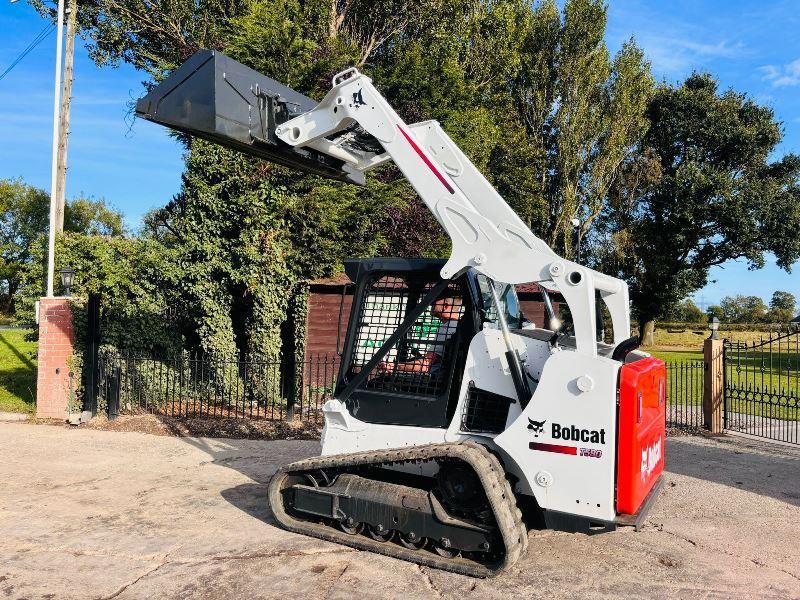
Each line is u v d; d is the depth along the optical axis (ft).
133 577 14.42
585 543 17.26
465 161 15.87
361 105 16.37
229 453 27.40
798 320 58.23
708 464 26.66
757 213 105.19
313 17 55.26
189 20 62.44
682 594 13.99
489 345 15.19
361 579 14.34
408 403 15.92
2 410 36.24
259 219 38.55
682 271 113.09
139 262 37.60
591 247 110.63
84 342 34.45
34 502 20.13
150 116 17.03
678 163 114.21
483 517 14.24
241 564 15.17
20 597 13.35
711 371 33.94
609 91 97.60
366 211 45.39
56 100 45.24
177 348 39.91
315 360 46.34
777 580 14.87
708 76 116.78
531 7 92.89
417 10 65.51
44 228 168.04
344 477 16.34
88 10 64.80
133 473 23.91
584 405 13.42
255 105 17.26
